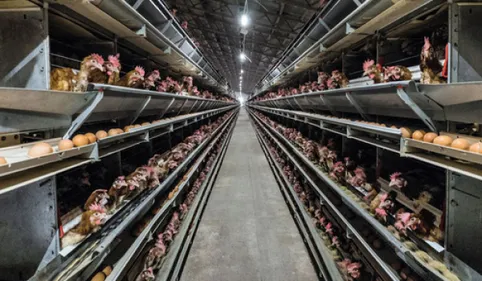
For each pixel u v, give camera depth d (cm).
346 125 204
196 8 792
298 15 722
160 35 191
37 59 104
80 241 124
